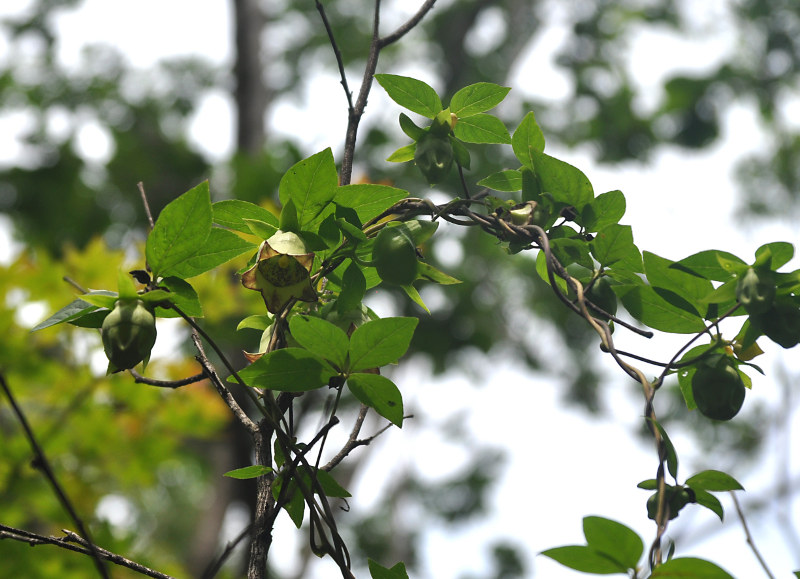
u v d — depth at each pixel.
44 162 7.40
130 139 7.85
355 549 8.50
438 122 1.91
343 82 1.94
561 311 8.36
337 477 7.05
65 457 3.12
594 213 1.91
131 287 1.82
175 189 7.63
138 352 1.82
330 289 1.90
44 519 2.95
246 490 5.43
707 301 1.85
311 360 1.83
